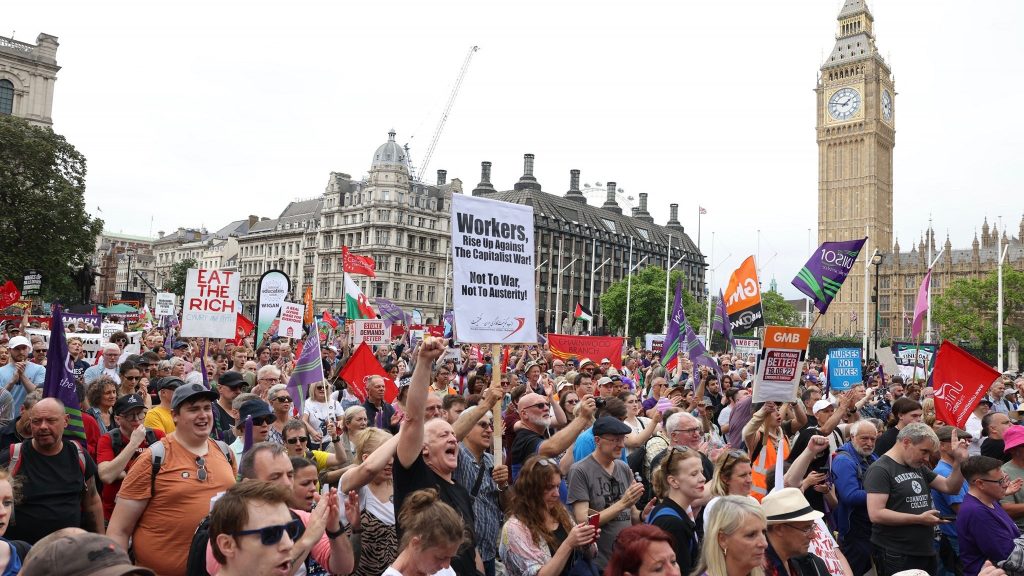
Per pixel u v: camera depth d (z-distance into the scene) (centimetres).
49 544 299
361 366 1314
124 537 578
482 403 673
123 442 748
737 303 1780
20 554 491
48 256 5262
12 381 1103
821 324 13888
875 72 13288
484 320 720
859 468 888
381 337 1919
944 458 892
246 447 727
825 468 867
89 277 5622
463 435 663
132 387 1033
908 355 2694
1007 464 865
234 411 877
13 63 6981
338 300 12419
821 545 626
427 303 12344
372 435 655
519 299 752
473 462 666
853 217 13350
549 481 597
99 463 730
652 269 10819
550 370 2133
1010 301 9569
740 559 498
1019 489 833
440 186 12950
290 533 407
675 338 1956
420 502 467
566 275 13138
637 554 445
